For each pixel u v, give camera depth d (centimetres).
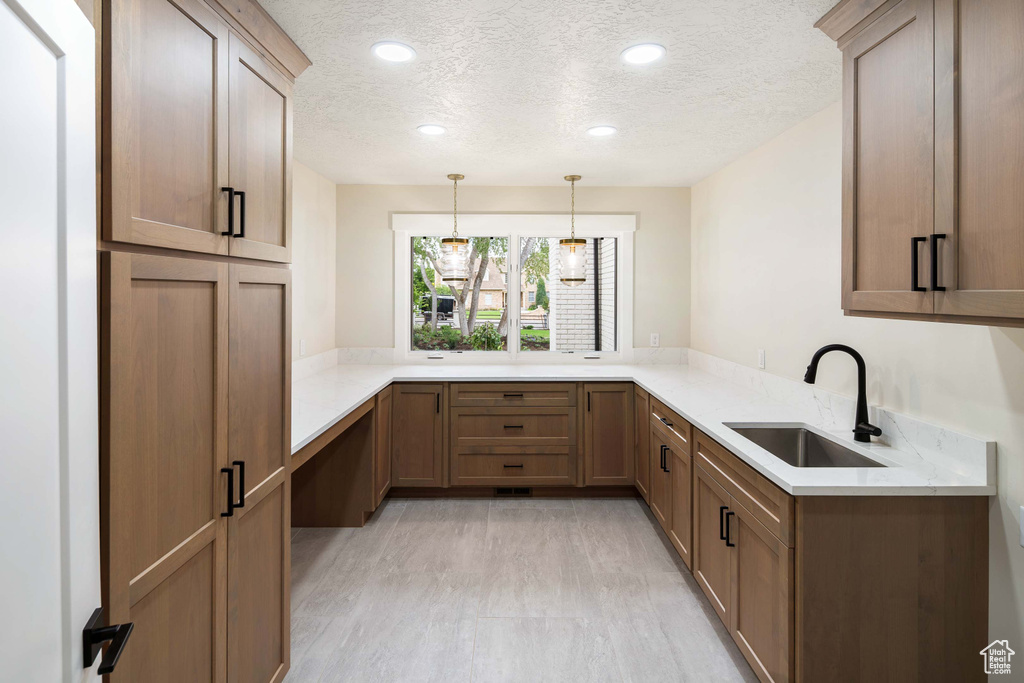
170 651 126
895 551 165
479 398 388
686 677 202
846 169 177
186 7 127
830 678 165
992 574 167
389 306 441
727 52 203
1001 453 165
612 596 259
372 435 344
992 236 122
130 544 110
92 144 84
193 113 131
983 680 167
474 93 245
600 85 235
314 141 320
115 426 105
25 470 65
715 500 234
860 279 172
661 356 446
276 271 177
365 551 308
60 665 74
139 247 113
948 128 134
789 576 167
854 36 172
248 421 161
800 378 281
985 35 123
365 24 182
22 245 64
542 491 400
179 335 127
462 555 303
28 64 66
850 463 215
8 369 61
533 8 173
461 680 200
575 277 397
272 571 180
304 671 204
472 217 438
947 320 138
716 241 391
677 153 342
